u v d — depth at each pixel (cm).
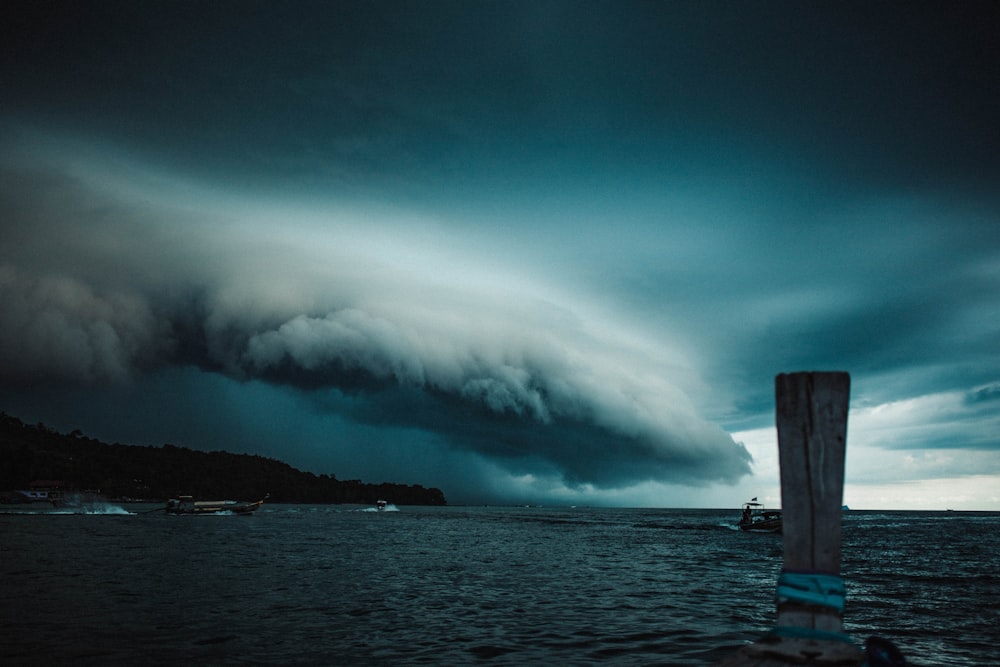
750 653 398
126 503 19675
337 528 6856
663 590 2192
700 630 1460
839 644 386
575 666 1130
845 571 2969
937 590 2245
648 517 16012
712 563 3372
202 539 4622
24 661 1119
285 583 2233
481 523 9731
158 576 2369
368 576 2497
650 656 1210
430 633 1403
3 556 3069
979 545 5259
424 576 2534
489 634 1399
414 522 9394
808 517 413
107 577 2306
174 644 1261
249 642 1289
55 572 2436
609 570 2911
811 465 416
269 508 18762
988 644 1341
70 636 1315
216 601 1802
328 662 1142
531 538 5744
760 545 5097
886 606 1862
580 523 10450
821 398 418
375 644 1289
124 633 1352
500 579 2475
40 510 11200
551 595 2038
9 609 1616
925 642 1360
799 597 405
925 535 7125
